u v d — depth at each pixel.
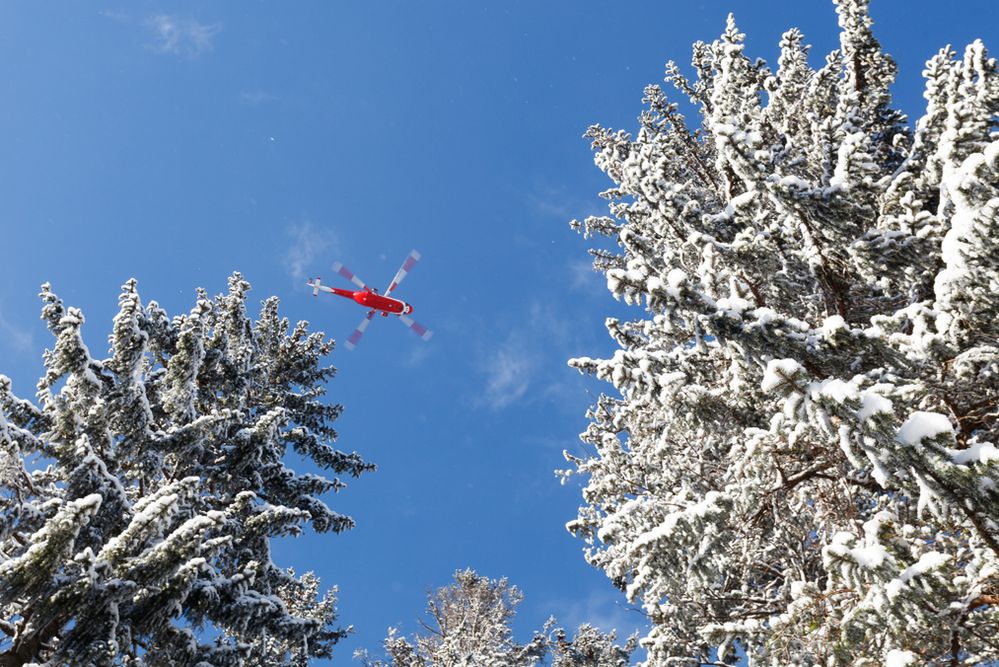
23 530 9.63
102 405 11.45
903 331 8.01
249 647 9.98
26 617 8.23
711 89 15.52
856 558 5.62
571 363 8.37
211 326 16.92
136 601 8.61
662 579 7.12
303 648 14.29
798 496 8.59
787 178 7.79
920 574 5.40
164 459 12.48
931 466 5.36
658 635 9.66
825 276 8.28
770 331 6.92
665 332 8.96
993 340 6.81
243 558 12.16
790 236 8.09
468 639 21.30
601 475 11.88
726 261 8.32
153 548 8.27
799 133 10.95
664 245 10.35
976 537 6.45
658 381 7.98
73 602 7.82
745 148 7.93
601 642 19.61
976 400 7.25
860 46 13.66
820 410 5.82
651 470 10.55
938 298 6.69
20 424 11.84
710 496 6.87
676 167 14.85
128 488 12.11
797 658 7.30
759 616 9.24
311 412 18.44
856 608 6.05
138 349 12.09
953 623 5.81
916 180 8.95
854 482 7.96
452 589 25.38
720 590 9.40
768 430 7.95
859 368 7.07
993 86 9.22
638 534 7.89
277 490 14.23
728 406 7.96
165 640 9.21
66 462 10.98
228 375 15.77
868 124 12.92
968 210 6.24
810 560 9.12
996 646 5.91
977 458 5.25
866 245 7.70
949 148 7.74
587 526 11.22
